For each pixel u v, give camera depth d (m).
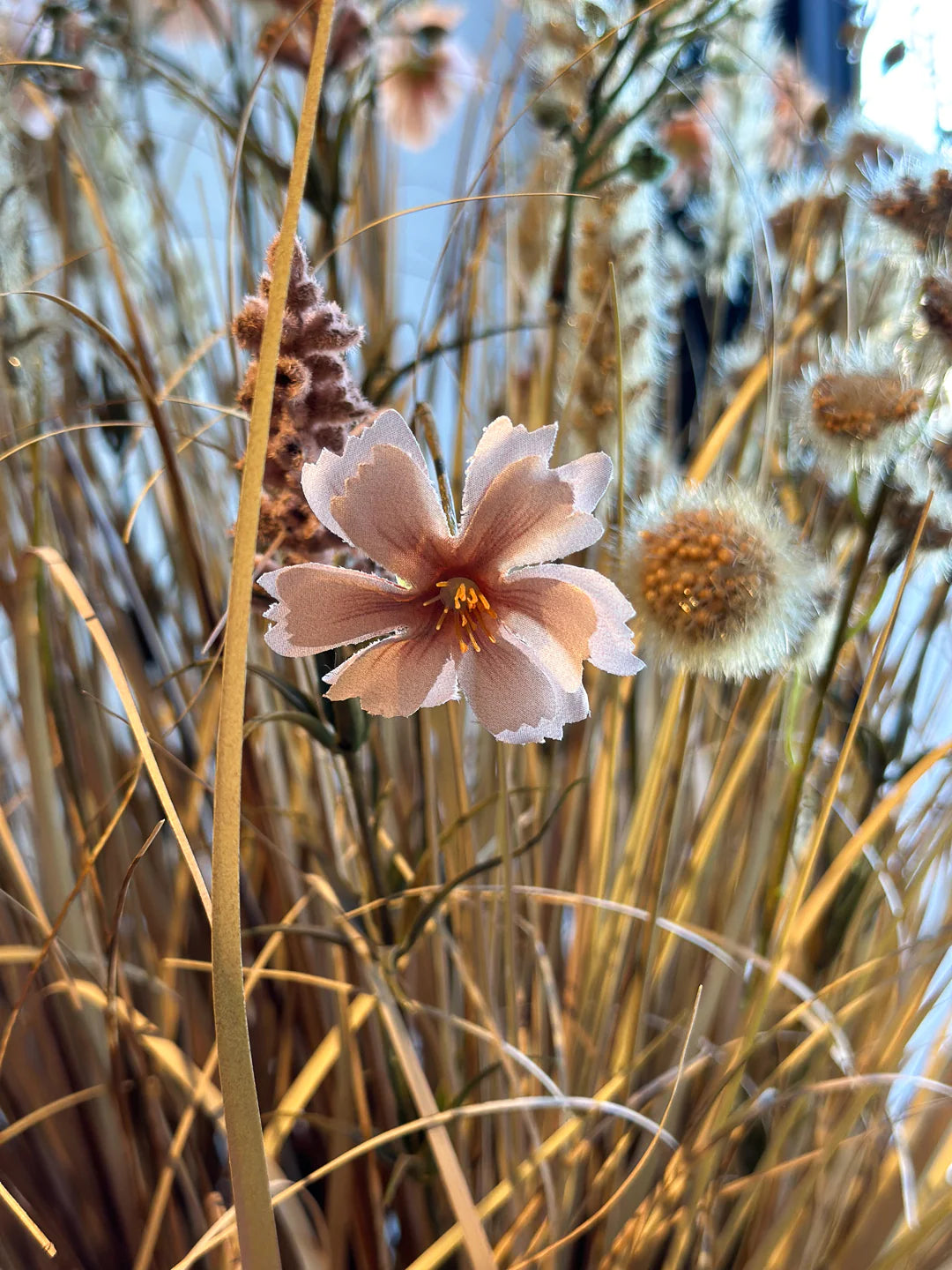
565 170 0.34
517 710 0.19
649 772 0.31
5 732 0.37
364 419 0.21
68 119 0.36
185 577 0.37
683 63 0.42
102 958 0.32
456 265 0.36
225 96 0.40
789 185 0.39
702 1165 0.29
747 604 0.23
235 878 0.17
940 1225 0.30
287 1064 0.35
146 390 0.25
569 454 0.32
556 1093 0.28
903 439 0.25
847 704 0.34
